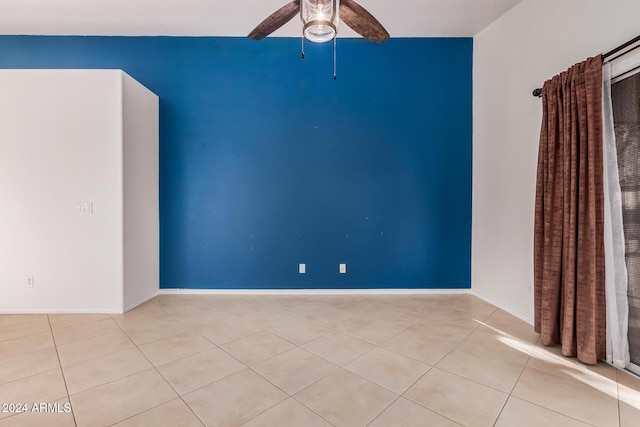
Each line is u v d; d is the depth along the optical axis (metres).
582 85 2.24
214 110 3.81
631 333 2.12
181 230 3.81
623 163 2.15
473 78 3.82
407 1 3.12
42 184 3.09
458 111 3.85
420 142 3.86
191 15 3.38
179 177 3.80
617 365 2.12
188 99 3.80
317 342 2.49
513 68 3.16
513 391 1.85
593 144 2.14
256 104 3.82
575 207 2.26
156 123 3.70
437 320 2.97
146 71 3.78
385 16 3.38
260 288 3.85
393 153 3.86
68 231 3.11
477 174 3.75
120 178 3.12
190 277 3.83
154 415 1.62
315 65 3.83
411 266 3.87
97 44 3.77
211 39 3.80
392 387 1.88
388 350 2.36
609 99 2.14
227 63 3.81
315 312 3.19
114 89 3.10
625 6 2.13
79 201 3.11
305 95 3.83
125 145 3.16
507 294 3.24
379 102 3.84
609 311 2.16
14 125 3.06
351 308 3.32
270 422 1.57
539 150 2.61
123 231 3.14
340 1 1.78
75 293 3.13
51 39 3.76
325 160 3.84
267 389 1.85
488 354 2.31
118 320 2.94
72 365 2.12
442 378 1.98
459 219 3.87
